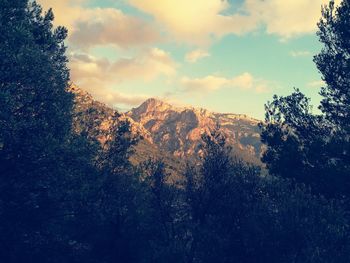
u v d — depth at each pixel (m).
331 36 25.27
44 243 24.25
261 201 20.12
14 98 21.44
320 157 22.47
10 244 22.08
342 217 17.97
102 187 29.14
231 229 21.22
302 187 20.09
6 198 21.73
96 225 27.52
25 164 22.08
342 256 16.02
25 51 21.34
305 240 16.98
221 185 25.69
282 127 26.08
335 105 24.33
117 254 26.53
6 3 22.77
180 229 26.55
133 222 27.88
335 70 24.12
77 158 23.89
